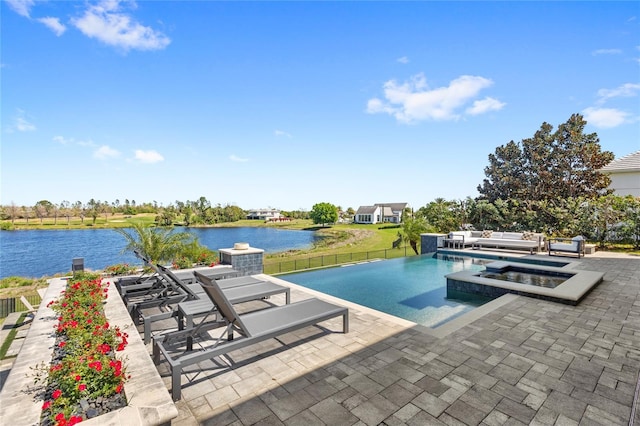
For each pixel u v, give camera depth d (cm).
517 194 2558
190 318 423
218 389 324
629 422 264
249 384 332
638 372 347
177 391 301
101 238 5584
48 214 8031
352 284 977
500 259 1292
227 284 637
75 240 5275
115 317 457
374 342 434
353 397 304
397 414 277
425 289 902
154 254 1352
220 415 280
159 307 581
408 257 1434
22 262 3303
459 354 393
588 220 1691
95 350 282
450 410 281
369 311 569
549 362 371
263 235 6197
